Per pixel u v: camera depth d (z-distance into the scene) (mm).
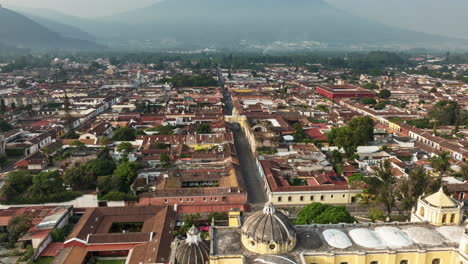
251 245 66875
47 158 149875
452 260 68375
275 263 62031
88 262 89812
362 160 151375
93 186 123375
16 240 96688
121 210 106000
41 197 112438
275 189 123625
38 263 87125
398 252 67750
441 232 74062
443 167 135375
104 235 92000
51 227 97625
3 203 111875
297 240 71250
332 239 70500
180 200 114188
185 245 71188
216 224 100375
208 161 151125
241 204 114875
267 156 157250
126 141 177500
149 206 107938
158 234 90812
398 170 140250
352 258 67000
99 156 141125
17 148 170250
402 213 112688
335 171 146250
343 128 168375
